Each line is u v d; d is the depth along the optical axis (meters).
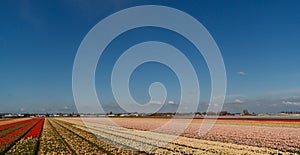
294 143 30.05
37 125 68.94
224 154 23.73
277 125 56.00
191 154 24.12
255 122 67.25
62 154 25.09
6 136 40.19
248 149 26.47
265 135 38.03
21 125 69.44
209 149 26.64
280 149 26.62
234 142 32.12
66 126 66.06
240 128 50.53
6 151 26.78
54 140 36.25
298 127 50.03
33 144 31.52
